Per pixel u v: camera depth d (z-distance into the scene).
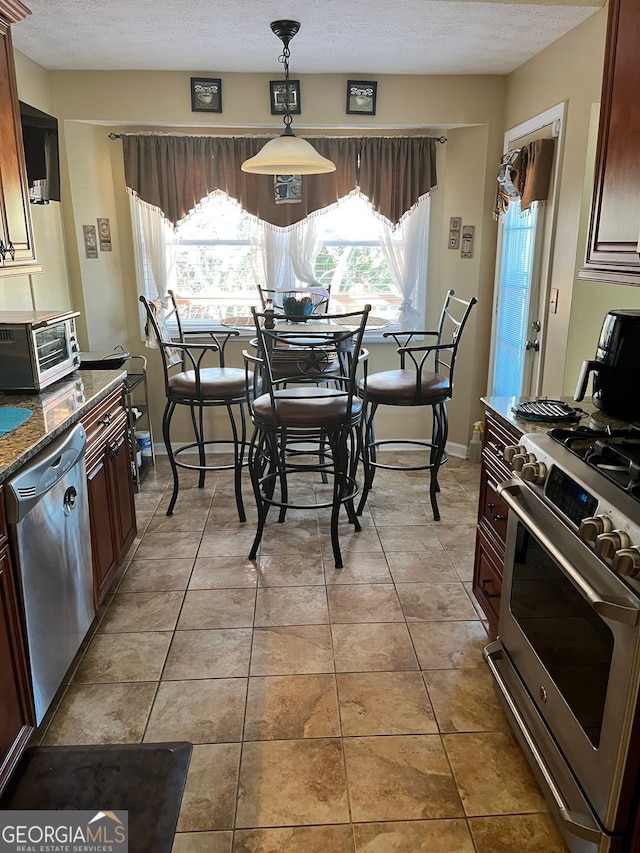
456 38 3.14
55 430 1.94
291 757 1.88
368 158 4.12
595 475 1.51
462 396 4.42
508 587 1.98
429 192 4.20
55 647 1.94
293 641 2.42
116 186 4.19
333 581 2.85
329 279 4.44
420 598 2.71
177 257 4.34
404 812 1.70
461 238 4.20
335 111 3.86
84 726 2.00
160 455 4.59
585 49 2.88
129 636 2.46
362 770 1.83
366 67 3.66
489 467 2.35
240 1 2.66
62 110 3.76
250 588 2.80
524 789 1.77
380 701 2.11
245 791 1.76
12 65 2.40
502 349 4.07
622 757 1.30
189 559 3.06
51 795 1.75
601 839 1.37
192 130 4.08
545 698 1.67
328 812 1.70
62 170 3.89
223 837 1.62
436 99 3.87
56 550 1.95
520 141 3.66
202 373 3.60
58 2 2.66
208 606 2.66
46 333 2.41
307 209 4.21
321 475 4.13
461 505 3.69
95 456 2.40
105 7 2.71
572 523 1.48
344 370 3.75
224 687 2.18
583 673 1.46
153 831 1.64
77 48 3.29
